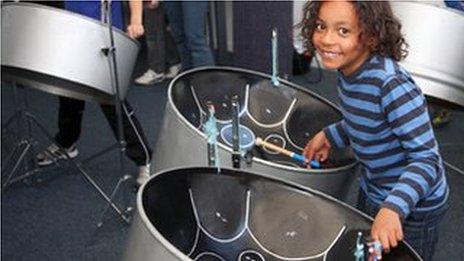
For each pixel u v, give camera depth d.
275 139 1.42
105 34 1.55
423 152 0.94
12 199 2.03
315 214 1.03
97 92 1.62
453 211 1.99
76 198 2.04
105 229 1.87
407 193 0.90
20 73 1.62
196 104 1.40
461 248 1.80
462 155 2.33
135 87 3.14
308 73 3.26
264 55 2.96
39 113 2.79
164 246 0.75
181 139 1.19
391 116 0.96
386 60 0.97
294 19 2.99
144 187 0.88
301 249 1.03
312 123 1.42
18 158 2.12
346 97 1.03
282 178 1.11
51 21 1.51
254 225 1.06
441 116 2.52
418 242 1.12
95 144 2.46
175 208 0.96
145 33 3.09
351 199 1.69
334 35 0.93
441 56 1.62
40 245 1.79
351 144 1.13
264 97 1.47
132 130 1.94
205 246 1.01
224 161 1.14
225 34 3.23
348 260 0.97
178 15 2.91
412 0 1.72
